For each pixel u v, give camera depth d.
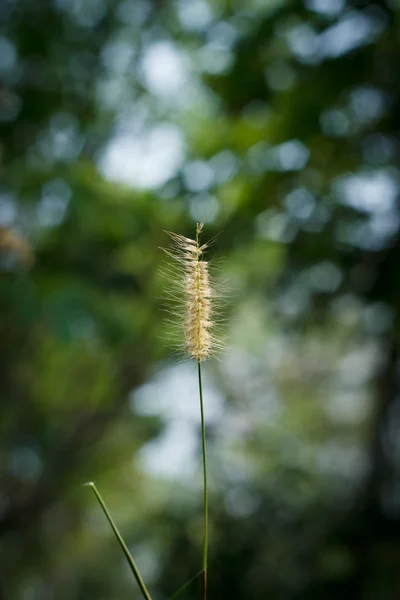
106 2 8.76
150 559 11.10
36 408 10.25
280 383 14.61
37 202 7.05
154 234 7.08
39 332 8.49
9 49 7.68
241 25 7.29
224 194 7.11
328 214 6.39
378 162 6.47
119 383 10.04
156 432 11.19
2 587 11.64
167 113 8.95
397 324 5.93
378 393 8.83
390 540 8.27
